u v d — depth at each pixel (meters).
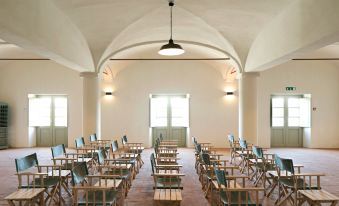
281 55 7.47
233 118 14.35
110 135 14.33
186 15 8.80
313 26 5.88
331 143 14.27
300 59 13.12
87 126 10.80
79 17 8.00
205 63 14.43
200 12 8.46
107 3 7.54
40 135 14.73
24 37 5.65
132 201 6.05
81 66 9.42
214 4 7.87
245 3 7.57
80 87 14.25
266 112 14.32
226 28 9.20
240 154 9.38
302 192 4.77
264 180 6.59
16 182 7.52
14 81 14.29
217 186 5.16
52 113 14.63
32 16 5.96
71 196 6.31
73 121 14.23
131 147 10.73
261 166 7.21
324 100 14.28
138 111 14.37
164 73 14.41
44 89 14.27
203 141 14.38
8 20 5.12
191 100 14.39
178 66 14.43
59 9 7.31
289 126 14.72
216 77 14.39
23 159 5.50
